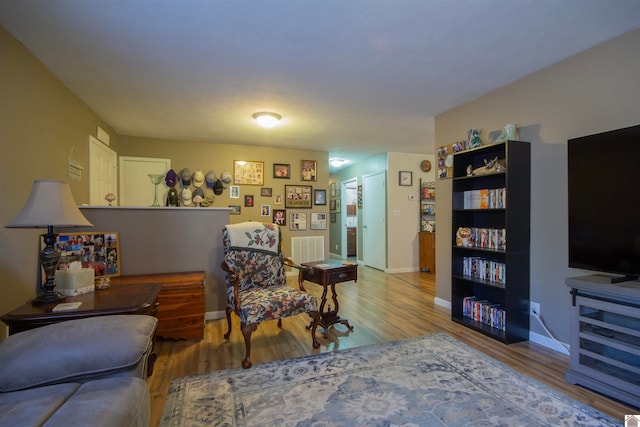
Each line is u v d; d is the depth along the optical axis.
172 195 4.72
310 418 1.67
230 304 2.59
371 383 2.02
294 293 2.58
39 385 1.13
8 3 1.76
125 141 4.73
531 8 1.86
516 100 2.86
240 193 5.40
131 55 2.38
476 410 1.74
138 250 3.15
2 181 2.00
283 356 2.43
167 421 1.65
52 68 2.56
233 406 1.78
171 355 2.46
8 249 2.05
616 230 1.96
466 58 2.46
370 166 6.71
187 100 3.30
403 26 2.03
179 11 1.86
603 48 2.24
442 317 3.35
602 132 2.13
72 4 1.78
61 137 2.81
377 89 3.05
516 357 2.40
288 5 1.81
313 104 3.45
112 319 1.37
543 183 2.64
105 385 1.14
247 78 2.79
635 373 1.78
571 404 1.80
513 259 2.68
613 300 1.85
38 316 1.64
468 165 3.30
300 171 5.82
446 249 3.69
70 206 1.89
